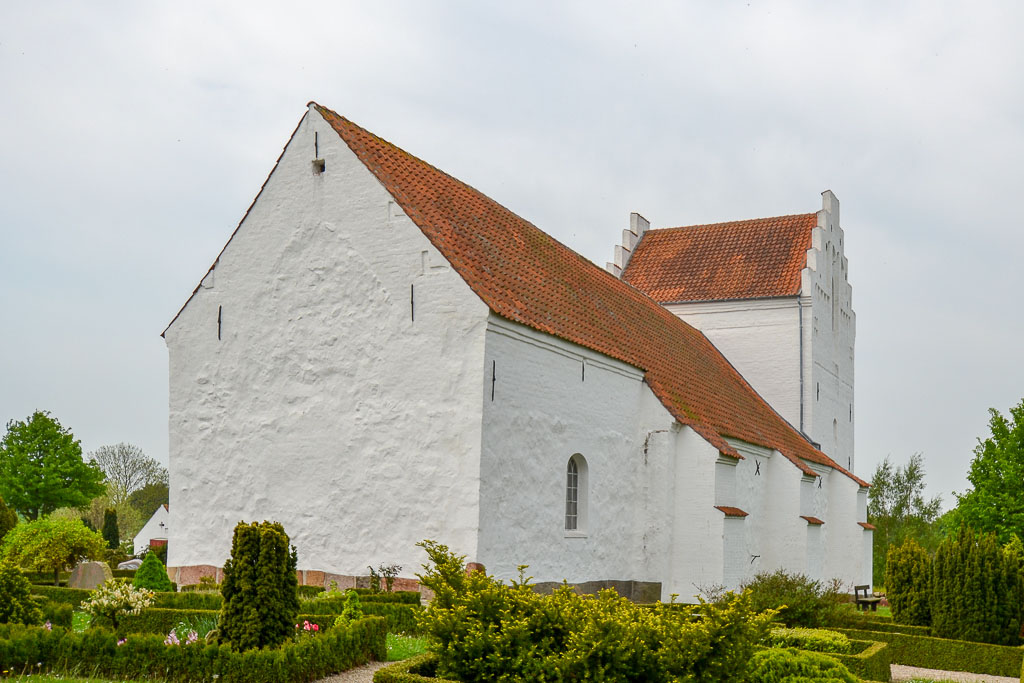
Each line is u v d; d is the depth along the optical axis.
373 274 17.78
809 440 33.69
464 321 16.77
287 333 18.59
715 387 28.36
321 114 18.72
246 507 18.53
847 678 10.46
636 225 39.72
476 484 16.25
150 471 72.56
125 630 14.03
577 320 21.02
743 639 8.49
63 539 21.22
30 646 10.77
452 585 9.44
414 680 8.58
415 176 20.11
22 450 41.56
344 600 14.96
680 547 22.16
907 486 51.94
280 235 18.91
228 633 11.09
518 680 8.38
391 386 17.34
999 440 31.89
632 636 8.36
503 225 22.38
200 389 19.39
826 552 30.95
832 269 37.75
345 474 17.58
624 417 22.03
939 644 16.73
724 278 36.16
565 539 19.17
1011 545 19.62
